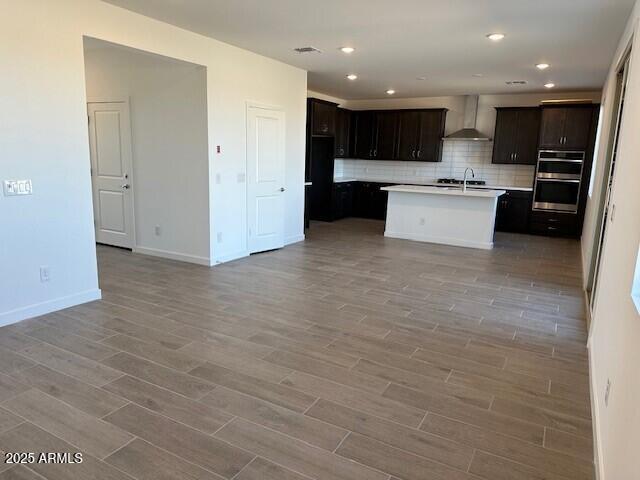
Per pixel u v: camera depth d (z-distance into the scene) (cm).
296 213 707
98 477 194
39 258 366
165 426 230
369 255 637
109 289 448
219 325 364
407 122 952
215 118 525
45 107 355
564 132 792
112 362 296
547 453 219
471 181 918
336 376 287
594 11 375
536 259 637
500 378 291
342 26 442
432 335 357
